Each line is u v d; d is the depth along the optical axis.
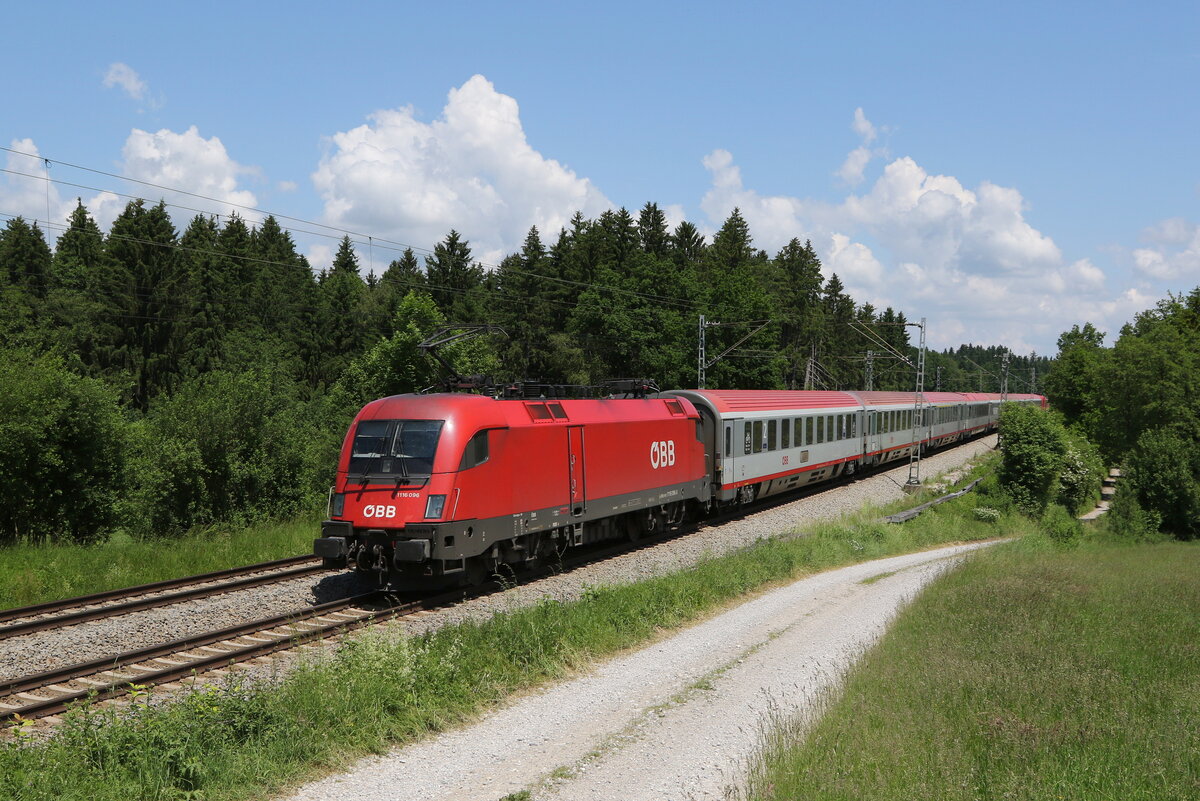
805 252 99.75
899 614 14.48
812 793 7.02
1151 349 54.06
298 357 70.62
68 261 69.06
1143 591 18.69
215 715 8.31
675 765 8.07
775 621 14.57
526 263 77.75
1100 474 54.06
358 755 8.38
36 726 9.14
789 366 87.25
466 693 9.98
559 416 18.44
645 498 21.48
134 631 13.14
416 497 14.96
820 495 33.94
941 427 54.22
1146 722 9.12
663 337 63.62
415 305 38.25
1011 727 8.60
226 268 77.75
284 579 17.05
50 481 22.62
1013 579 18.41
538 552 18.12
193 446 24.02
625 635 13.06
